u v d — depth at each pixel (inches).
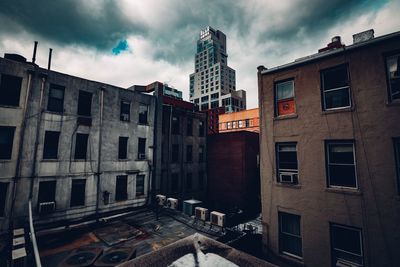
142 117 809.5
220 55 4658.0
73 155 610.2
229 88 4229.8
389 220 288.8
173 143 954.7
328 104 359.6
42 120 561.6
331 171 346.6
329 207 336.8
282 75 413.7
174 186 943.7
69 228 555.5
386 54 312.7
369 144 311.9
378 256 292.0
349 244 321.1
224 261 99.5
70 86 621.3
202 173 1067.3
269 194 407.8
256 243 547.2
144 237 524.7
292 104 402.3
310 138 366.9
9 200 498.6
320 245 339.6
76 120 625.0
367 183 308.7
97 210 642.2
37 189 540.7
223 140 1026.1
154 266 96.6
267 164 417.7
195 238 124.6
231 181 971.3
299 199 368.8
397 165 292.7
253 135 1004.6
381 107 307.0
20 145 521.0
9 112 516.1
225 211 969.5
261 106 439.2
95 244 484.1
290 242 380.8
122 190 717.3
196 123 1069.1
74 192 610.9
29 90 544.7
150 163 800.3
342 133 334.6
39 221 538.0
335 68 356.8
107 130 692.1
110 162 688.4
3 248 423.2
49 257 420.5
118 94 734.5
